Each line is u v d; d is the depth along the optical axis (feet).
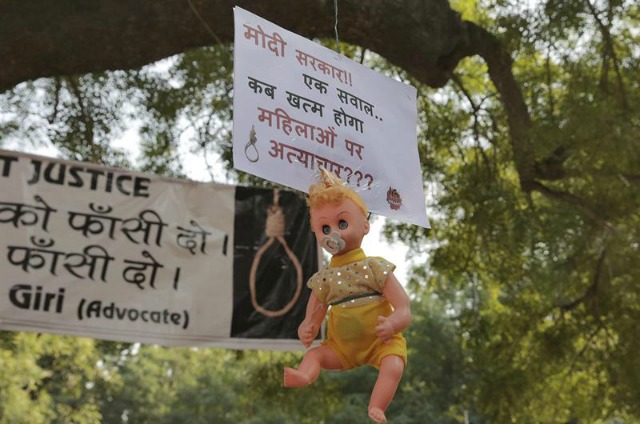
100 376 119.65
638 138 32.60
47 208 25.22
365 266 9.83
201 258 26.99
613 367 40.34
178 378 146.00
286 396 45.91
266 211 28.12
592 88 35.17
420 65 29.50
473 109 40.11
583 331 41.39
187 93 39.58
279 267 27.89
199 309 26.63
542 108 38.14
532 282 40.63
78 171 25.81
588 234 38.47
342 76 12.25
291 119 11.33
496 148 42.93
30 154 25.30
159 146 40.09
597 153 32.83
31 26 24.68
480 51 33.42
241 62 11.12
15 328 24.18
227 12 25.54
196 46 26.99
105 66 26.22
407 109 12.91
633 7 37.24
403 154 12.53
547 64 36.88
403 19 27.84
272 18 26.21
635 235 35.91
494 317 44.93
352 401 104.63
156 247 26.40
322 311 10.09
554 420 45.65
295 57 11.76
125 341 25.40
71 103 38.42
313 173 11.26
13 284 24.40
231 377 103.86
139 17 25.21
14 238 24.70
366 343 9.74
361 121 12.15
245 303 27.27
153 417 142.20
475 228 40.55
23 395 72.28
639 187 35.60
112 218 26.00
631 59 36.65
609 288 39.65
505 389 42.47
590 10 33.91
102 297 25.38
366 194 11.71
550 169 36.81
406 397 104.37
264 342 27.22
